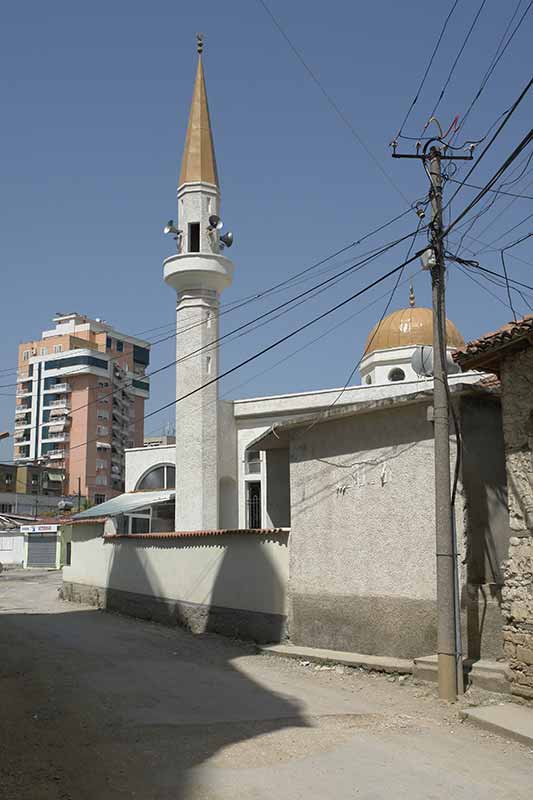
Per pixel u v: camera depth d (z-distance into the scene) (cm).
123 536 2384
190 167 3161
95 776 691
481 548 1206
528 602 1002
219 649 1569
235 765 731
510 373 1081
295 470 1573
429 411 1179
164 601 2072
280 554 1597
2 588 3631
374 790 671
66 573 2972
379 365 3291
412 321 3319
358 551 1394
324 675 1263
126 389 9581
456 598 1106
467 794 668
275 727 881
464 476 1206
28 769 711
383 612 1327
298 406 2977
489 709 956
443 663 1062
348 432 1448
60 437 8956
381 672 1241
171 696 1065
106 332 9556
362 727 893
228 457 3048
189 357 2995
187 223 3109
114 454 9250
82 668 1305
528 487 1034
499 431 1286
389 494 1345
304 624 1502
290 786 675
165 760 743
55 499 8331
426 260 1164
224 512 3050
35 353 9488
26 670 1272
